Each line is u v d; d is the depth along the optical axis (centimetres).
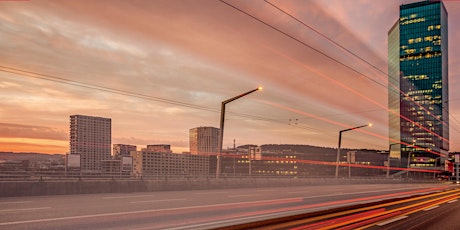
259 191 3034
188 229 1019
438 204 1991
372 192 3156
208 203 1834
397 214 1470
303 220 1240
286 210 1514
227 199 2117
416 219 1318
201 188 3106
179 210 1499
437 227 1138
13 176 2383
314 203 1897
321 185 4816
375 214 1454
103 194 2336
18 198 1958
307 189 3516
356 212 1509
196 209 1546
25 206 1573
